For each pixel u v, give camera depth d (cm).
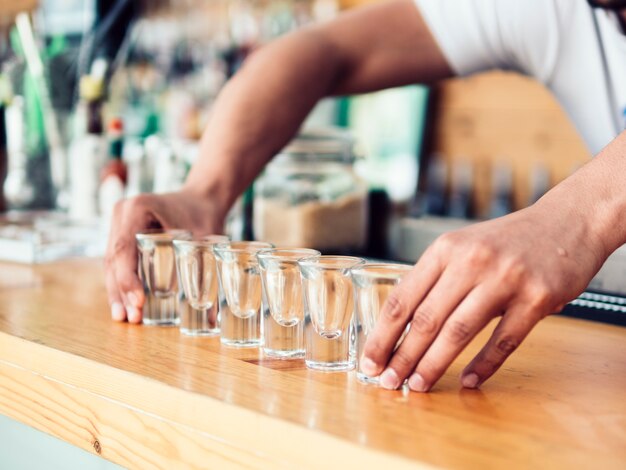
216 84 282
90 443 88
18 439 104
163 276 107
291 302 92
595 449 65
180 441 78
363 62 152
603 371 89
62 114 204
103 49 222
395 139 268
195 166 140
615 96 142
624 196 78
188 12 297
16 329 102
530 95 266
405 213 268
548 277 73
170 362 89
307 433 68
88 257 167
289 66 145
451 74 156
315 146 184
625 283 119
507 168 271
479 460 62
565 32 142
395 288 78
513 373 88
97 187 188
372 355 80
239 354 94
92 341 97
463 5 147
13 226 176
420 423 71
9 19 226
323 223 183
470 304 75
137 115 275
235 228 187
